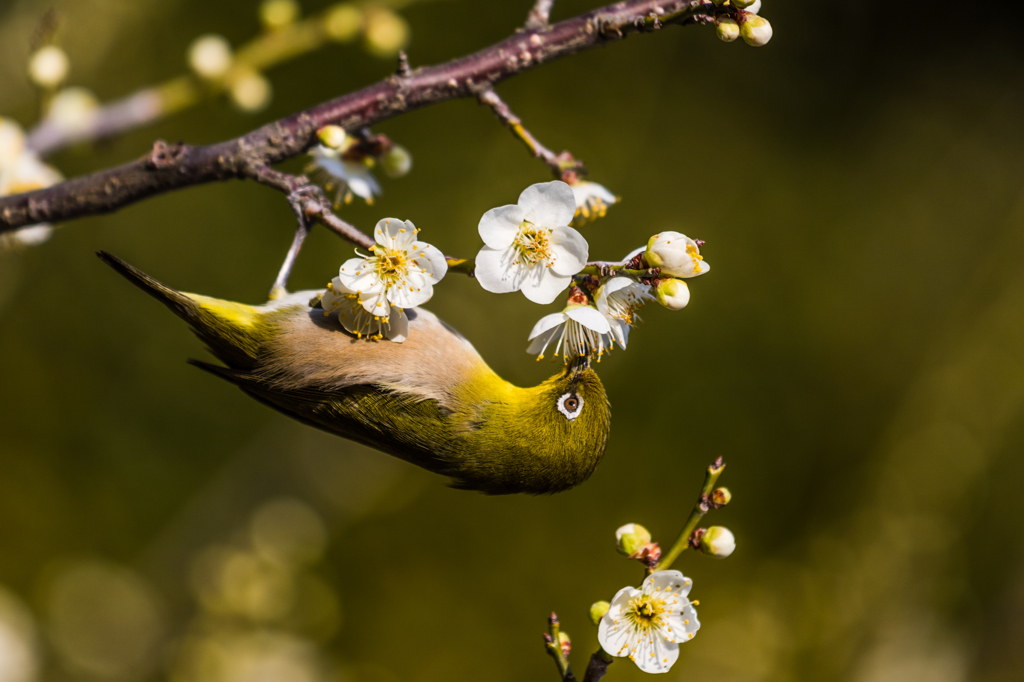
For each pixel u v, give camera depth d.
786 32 14.84
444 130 12.92
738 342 13.41
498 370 12.15
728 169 13.92
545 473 4.55
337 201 5.02
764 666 11.66
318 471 10.11
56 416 11.90
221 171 4.41
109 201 4.55
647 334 13.16
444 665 11.56
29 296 12.05
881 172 14.66
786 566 12.70
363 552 11.85
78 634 9.34
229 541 9.55
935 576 12.31
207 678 8.46
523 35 4.55
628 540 3.82
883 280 14.18
